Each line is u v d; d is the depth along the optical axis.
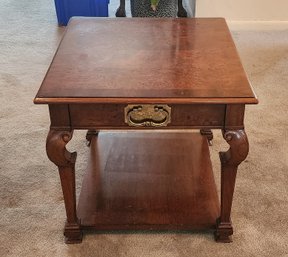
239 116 1.15
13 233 1.40
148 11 2.24
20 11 3.10
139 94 1.12
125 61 1.28
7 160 1.71
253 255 1.31
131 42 1.40
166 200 1.44
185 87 1.15
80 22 1.54
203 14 2.74
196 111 1.14
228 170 1.23
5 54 2.53
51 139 1.16
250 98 1.11
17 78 2.28
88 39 1.42
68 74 1.21
